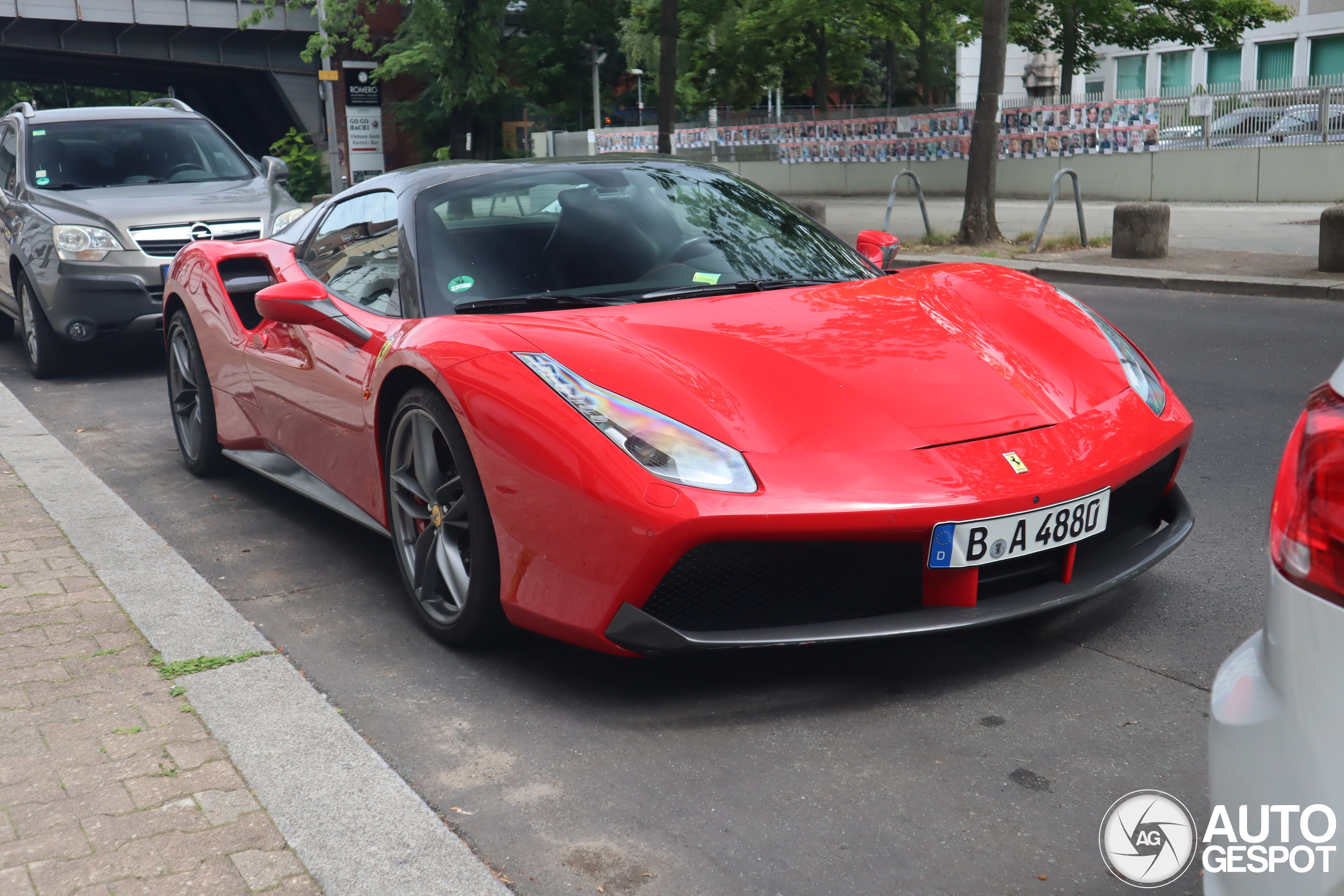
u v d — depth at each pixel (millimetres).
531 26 36531
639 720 2570
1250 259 10516
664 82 18141
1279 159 17562
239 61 37500
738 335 2914
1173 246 11969
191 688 2713
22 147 8172
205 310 4602
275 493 4691
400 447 3154
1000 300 3275
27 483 4543
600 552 2463
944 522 2445
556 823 2164
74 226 7121
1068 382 2902
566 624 2570
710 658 2871
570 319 2996
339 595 3492
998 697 2590
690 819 2150
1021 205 19391
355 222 3939
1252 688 1286
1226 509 3904
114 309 7133
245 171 8609
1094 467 2639
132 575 3496
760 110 35469
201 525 4273
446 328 2982
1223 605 3062
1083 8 23703
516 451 2607
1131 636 2889
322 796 2219
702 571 2432
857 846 2033
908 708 2561
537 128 37938
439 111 33625
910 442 2553
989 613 2525
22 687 2736
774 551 2439
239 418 4445
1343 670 1156
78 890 1934
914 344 2912
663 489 2398
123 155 8297
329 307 3615
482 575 2803
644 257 3494
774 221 3859
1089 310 3367
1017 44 25719
